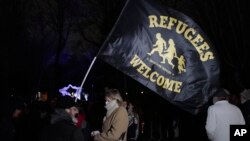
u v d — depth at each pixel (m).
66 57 45.12
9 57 32.31
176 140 15.37
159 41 6.41
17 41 35.25
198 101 6.41
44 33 40.91
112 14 27.98
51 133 5.30
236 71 18.97
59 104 5.54
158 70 6.37
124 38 6.36
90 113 12.54
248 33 20.47
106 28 28.25
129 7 6.41
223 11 21.03
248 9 20.52
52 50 42.03
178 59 6.42
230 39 20.67
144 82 6.35
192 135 14.23
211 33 21.17
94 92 28.00
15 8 32.97
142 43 6.39
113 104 6.75
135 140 11.70
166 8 6.46
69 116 5.50
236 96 10.06
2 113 6.12
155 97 16.25
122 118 6.52
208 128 7.72
